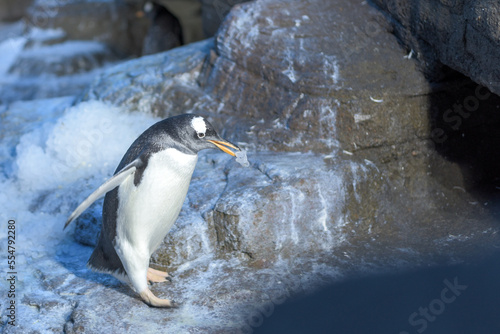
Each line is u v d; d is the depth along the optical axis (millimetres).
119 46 33688
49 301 10273
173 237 11039
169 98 15758
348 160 12641
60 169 14172
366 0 15281
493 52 11078
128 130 15031
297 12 15359
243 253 11367
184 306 10008
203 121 9086
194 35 30062
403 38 13883
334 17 15070
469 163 13727
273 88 14258
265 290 10352
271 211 11375
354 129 13070
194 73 16375
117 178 8711
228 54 15297
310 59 14102
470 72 11969
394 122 13156
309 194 11773
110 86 16672
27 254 11836
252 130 13938
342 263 11242
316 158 12820
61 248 12062
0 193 13742
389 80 13453
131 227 9227
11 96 29047
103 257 10109
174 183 9086
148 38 28562
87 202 8555
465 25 11750
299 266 11172
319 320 9648
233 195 11625
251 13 15414
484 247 11508
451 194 13438
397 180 13195
